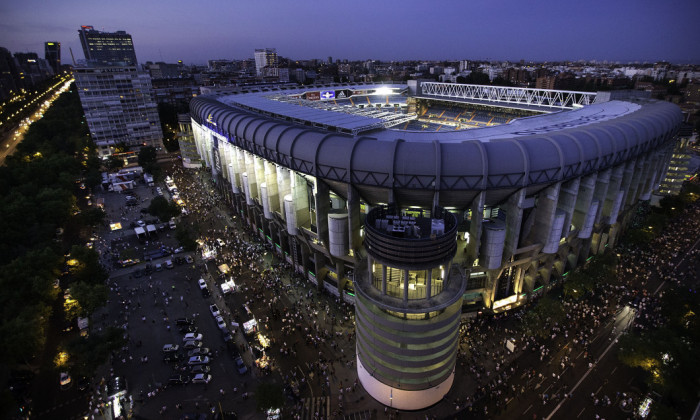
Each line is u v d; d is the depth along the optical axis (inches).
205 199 4923.7
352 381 2234.3
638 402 2031.3
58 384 2262.6
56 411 2090.3
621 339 2197.3
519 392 2119.8
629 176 2933.1
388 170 2220.7
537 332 2388.0
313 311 2795.3
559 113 3654.0
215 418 2007.9
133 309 2864.2
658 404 1898.4
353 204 2437.3
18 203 3946.9
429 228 1905.8
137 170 6013.8
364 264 2213.3
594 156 2399.1
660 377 1982.0
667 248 3479.3
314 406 2080.5
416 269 1742.1
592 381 2175.2
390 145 2268.7
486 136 2778.1
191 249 3489.2
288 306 2866.6
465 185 2194.9
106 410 2082.9
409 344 1884.8
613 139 2490.2
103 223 4180.6
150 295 3021.7
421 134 2893.7
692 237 3678.6
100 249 3764.8
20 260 2896.2
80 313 2586.1
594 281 2792.8
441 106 6392.7
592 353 2358.5
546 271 2827.3
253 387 2193.7
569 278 2746.1
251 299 2957.7
